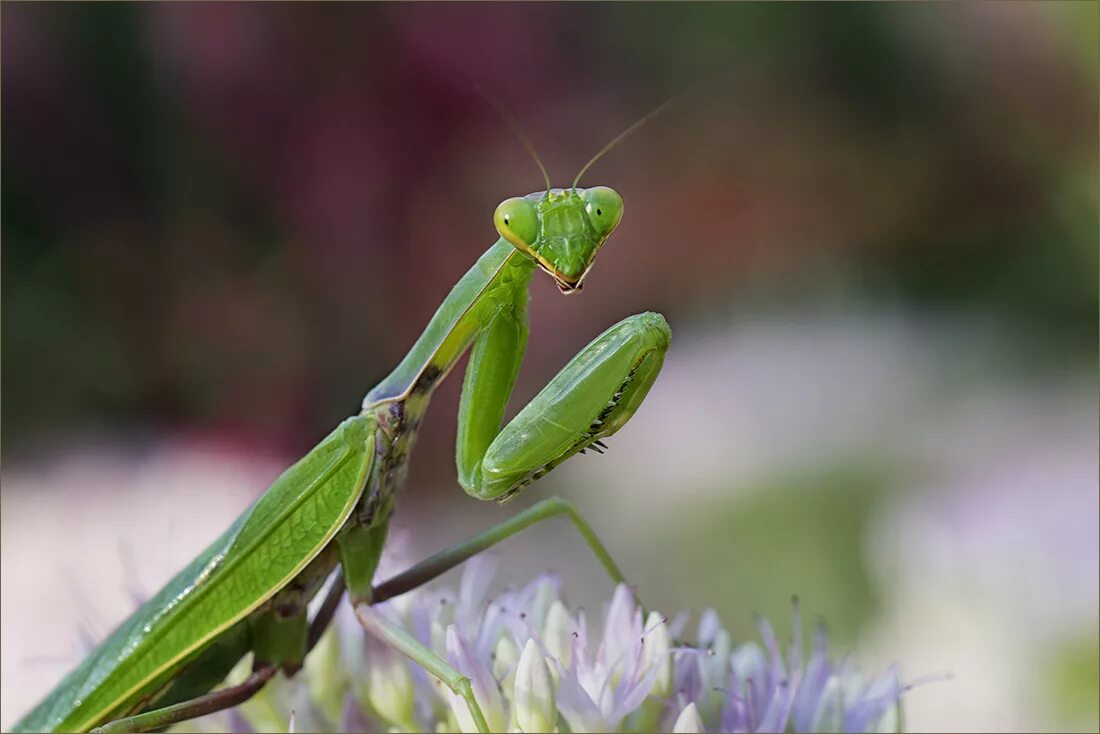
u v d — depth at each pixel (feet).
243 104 1.28
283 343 1.30
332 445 0.66
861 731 0.66
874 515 0.98
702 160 1.41
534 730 0.64
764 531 1.03
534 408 0.64
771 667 0.67
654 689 0.65
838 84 1.46
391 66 1.29
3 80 1.30
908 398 1.09
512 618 0.67
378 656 0.67
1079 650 0.78
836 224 1.44
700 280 1.38
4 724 0.74
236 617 0.65
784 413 1.08
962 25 1.42
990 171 1.44
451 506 1.23
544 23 1.33
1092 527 0.79
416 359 0.66
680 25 1.41
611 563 0.68
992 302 1.41
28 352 1.28
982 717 0.79
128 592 0.72
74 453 1.10
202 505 0.91
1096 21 1.35
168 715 0.64
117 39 1.30
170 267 1.31
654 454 1.11
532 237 0.64
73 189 1.31
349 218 1.30
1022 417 1.05
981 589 0.79
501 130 1.32
